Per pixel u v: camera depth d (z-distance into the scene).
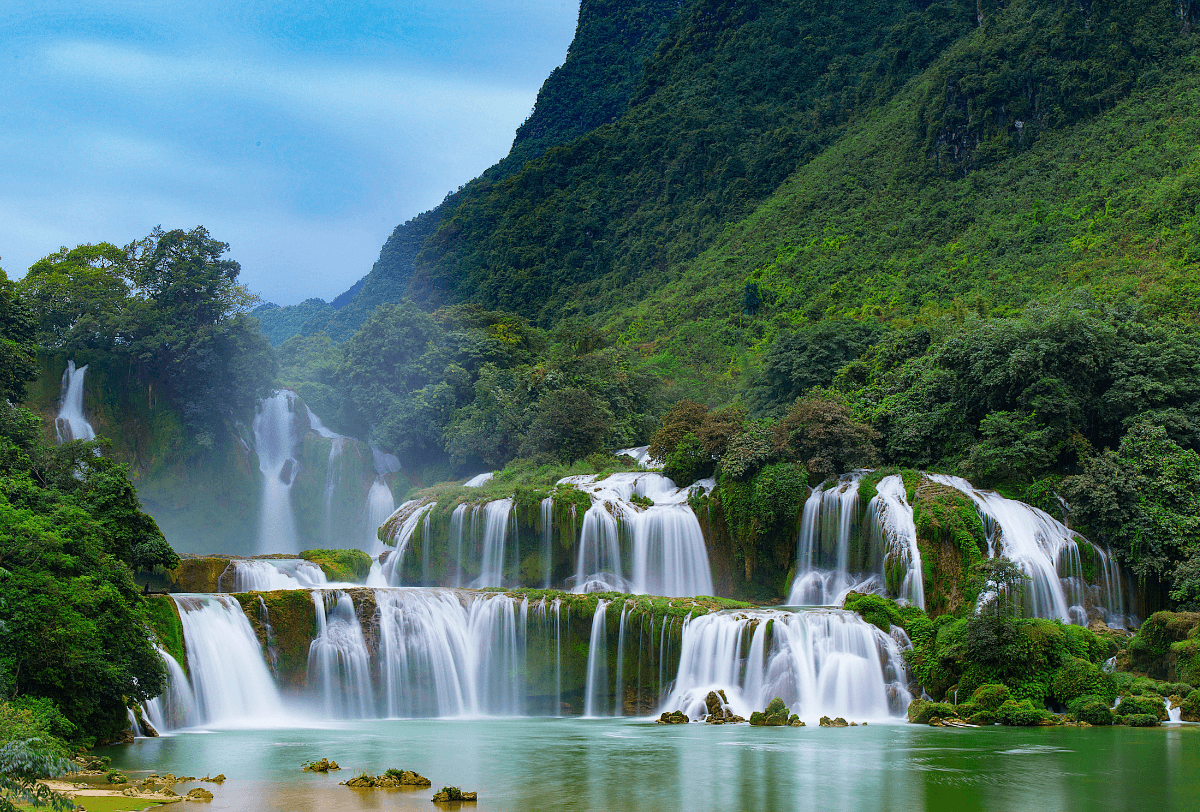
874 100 183.12
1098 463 50.53
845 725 38.00
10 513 30.14
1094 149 118.19
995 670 38.97
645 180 192.88
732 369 103.31
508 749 31.67
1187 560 46.31
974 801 22.95
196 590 50.06
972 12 186.75
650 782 25.27
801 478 53.41
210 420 75.50
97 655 29.12
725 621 42.62
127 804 21.23
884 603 43.81
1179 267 78.38
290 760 28.83
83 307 77.00
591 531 55.66
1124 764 27.91
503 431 75.69
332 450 79.12
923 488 50.09
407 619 44.16
